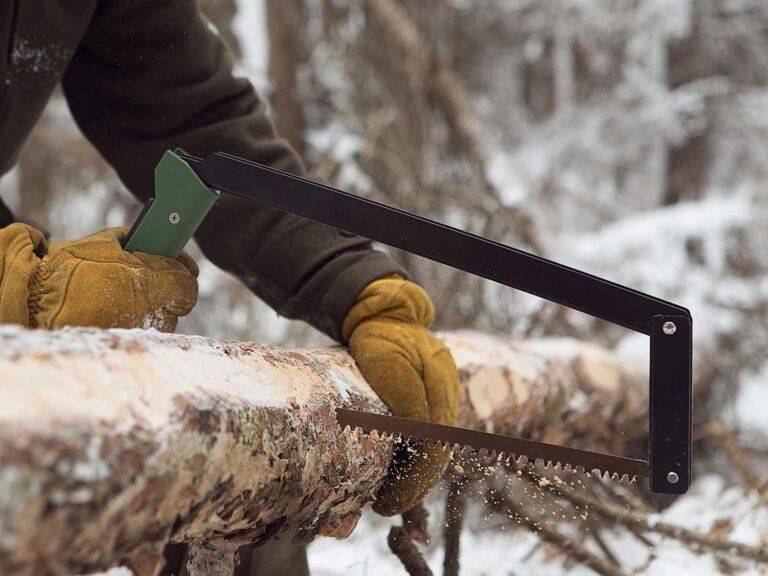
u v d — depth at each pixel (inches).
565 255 247.4
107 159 87.7
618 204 399.9
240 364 55.9
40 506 35.4
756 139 395.2
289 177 61.9
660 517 115.5
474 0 394.0
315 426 59.6
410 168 248.1
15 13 77.2
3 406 36.6
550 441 130.5
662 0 393.7
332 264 78.0
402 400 70.6
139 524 42.0
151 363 46.8
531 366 120.7
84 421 38.4
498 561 110.5
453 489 83.7
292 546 82.8
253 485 52.0
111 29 82.0
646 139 402.0
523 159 394.6
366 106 277.4
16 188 335.3
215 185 63.3
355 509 72.4
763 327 218.2
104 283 62.7
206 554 65.7
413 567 84.0
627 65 409.7
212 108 84.7
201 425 44.8
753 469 160.4
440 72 273.7
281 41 272.5
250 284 81.9
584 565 106.3
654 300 58.7
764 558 105.7
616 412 151.0
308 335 208.2
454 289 200.5
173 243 66.3
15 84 80.2
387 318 76.2
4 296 60.8
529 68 458.6
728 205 288.8
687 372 58.5
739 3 407.2
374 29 284.8
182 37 82.3
